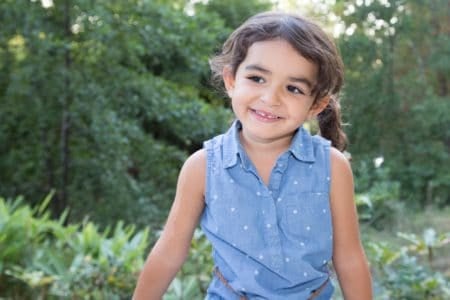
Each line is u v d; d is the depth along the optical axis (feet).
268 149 5.28
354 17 25.16
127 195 22.95
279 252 5.11
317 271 5.21
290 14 5.25
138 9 22.16
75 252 12.87
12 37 22.47
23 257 12.63
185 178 5.40
